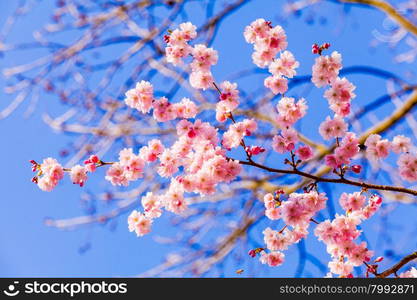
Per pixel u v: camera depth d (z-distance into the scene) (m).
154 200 3.64
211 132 3.53
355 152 3.36
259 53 3.55
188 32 3.58
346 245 3.51
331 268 3.74
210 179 3.39
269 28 3.53
